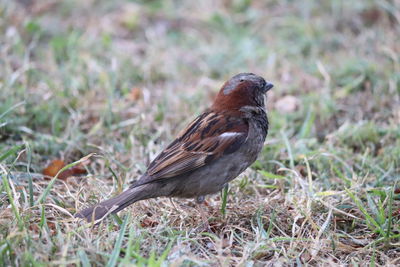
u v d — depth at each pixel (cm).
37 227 826
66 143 1152
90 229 813
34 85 1353
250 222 927
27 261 725
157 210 954
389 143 1188
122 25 1692
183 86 1452
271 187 1013
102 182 1012
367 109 1323
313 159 1104
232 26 1689
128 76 1434
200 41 1638
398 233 892
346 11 1698
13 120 1172
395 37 1590
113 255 738
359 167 1093
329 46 1595
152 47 1577
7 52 1466
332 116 1306
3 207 886
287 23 1677
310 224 908
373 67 1428
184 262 768
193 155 913
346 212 945
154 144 1191
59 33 1627
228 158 928
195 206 1002
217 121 939
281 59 1534
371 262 790
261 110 980
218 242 798
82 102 1292
